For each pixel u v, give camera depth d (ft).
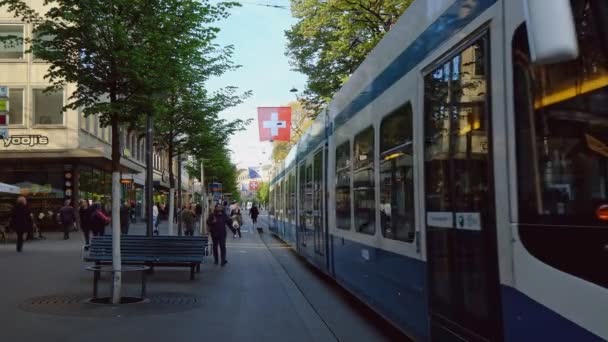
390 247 23.08
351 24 76.59
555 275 11.01
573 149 10.66
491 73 13.82
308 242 52.90
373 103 26.50
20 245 66.18
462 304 15.52
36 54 33.30
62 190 113.70
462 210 15.56
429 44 18.62
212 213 57.82
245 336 25.94
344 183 34.22
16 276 45.09
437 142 17.66
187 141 67.97
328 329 27.91
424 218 18.76
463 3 15.81
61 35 32.76
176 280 44.93
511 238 12.62
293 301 35.65
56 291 37.73
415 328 19.86
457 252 15.94
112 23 31.60
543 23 8.25
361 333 27.12
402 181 21.38
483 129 14.25
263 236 115.44
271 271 52.19
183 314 30.60
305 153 56.80
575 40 8.17
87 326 27.25
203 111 64.08
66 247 73.46
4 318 28.81
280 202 94.89
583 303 10.27
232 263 59.16
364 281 28.43
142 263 44.42
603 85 9.92
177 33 35.55
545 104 11.49
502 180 13.10
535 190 11.77
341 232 35.14
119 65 32.48
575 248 10.55
